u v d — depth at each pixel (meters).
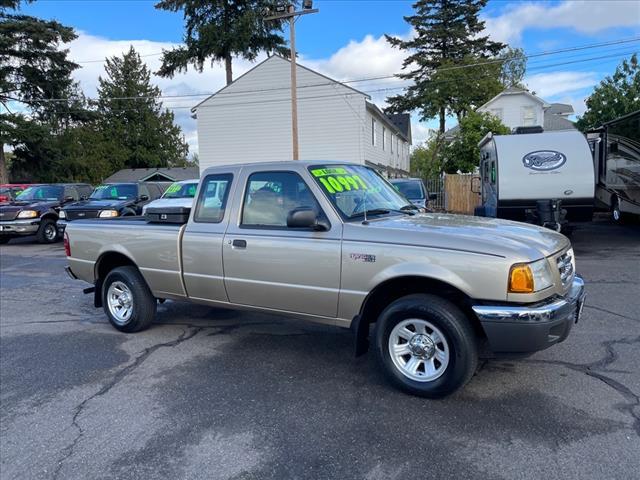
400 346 3.79
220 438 3.22
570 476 2.69
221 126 27.66
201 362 4.59
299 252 4.09
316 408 3.60
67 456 3.08
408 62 41.34
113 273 5.55
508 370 4.11
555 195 9.60
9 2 33.78
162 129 57.03
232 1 31.38
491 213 10.55
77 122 40.84
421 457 2.93
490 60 38.22
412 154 51.25
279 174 4.36
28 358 4.85
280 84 26.47
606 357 4.33
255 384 4.05
